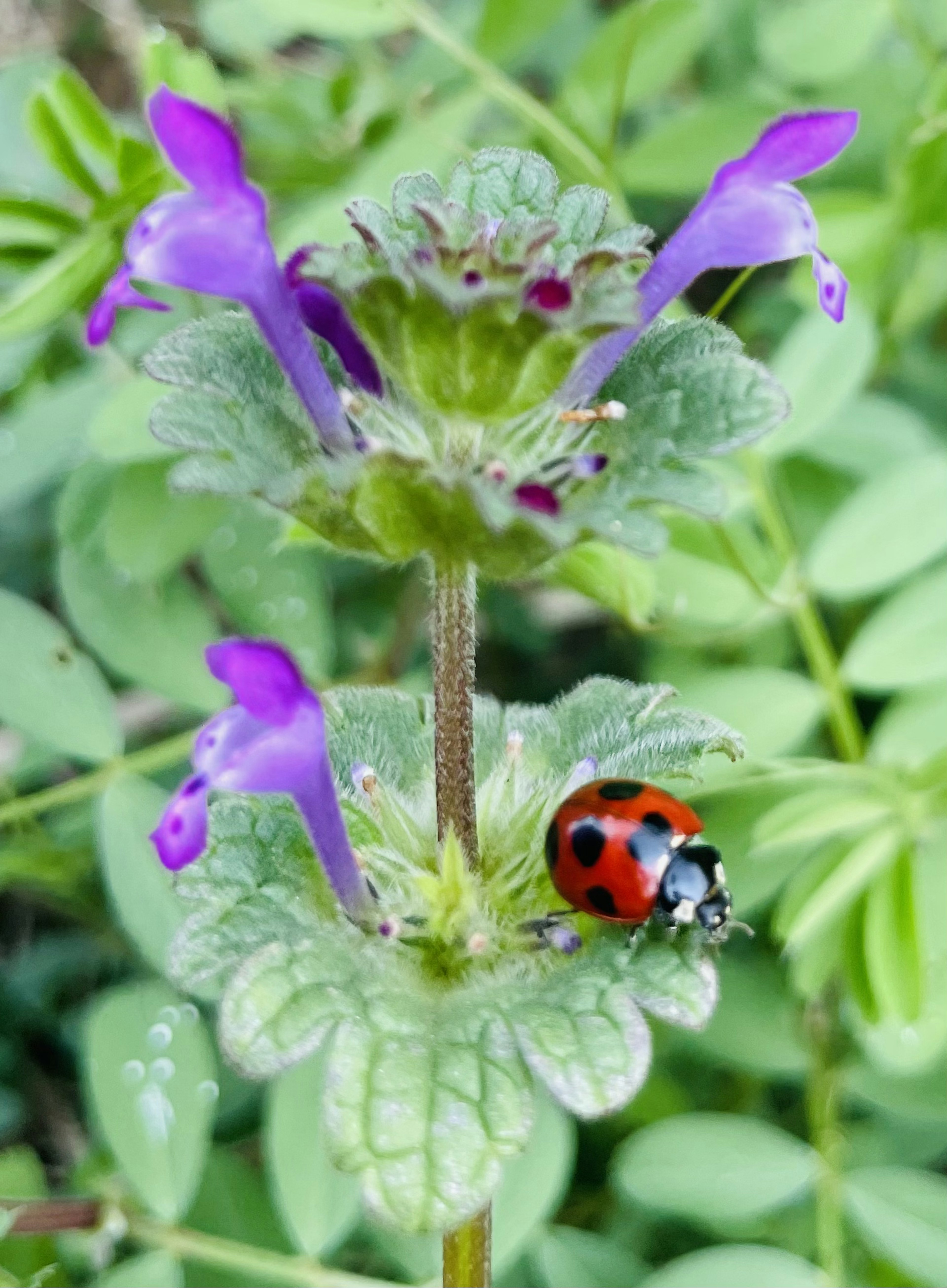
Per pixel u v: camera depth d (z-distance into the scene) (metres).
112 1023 0.16
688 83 0.23
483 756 0.16
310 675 0.18
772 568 0.18
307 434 0.14
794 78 0.19
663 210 0.23
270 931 0.15
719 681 0.17
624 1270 0.17
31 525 0.22
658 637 0.18
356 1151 0.14
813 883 0.16
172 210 0.14
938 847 0.16
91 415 0.18
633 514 0.14
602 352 0.14
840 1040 0.17
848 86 0.20
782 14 0.19
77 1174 0.18
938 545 0.17
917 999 0.16
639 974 0.14
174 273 0.14
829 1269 0.16
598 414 0.14
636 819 0.15
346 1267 0.17
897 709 0.17
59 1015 0.20
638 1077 0.14
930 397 0.20
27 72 0.19
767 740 0.17
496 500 0.14
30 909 0.21
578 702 0.16
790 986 0.17
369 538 0.14
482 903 0.15
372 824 0.15
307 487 0.14
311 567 0.18
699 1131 0.16
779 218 0.14
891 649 0.17
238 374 0.14
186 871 0.15
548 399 0.14
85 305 0.18
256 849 0.15
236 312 0.15
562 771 0.15
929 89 0.19
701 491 0.14
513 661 0.22
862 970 0.16
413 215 0.15
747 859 0.17
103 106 0.25
